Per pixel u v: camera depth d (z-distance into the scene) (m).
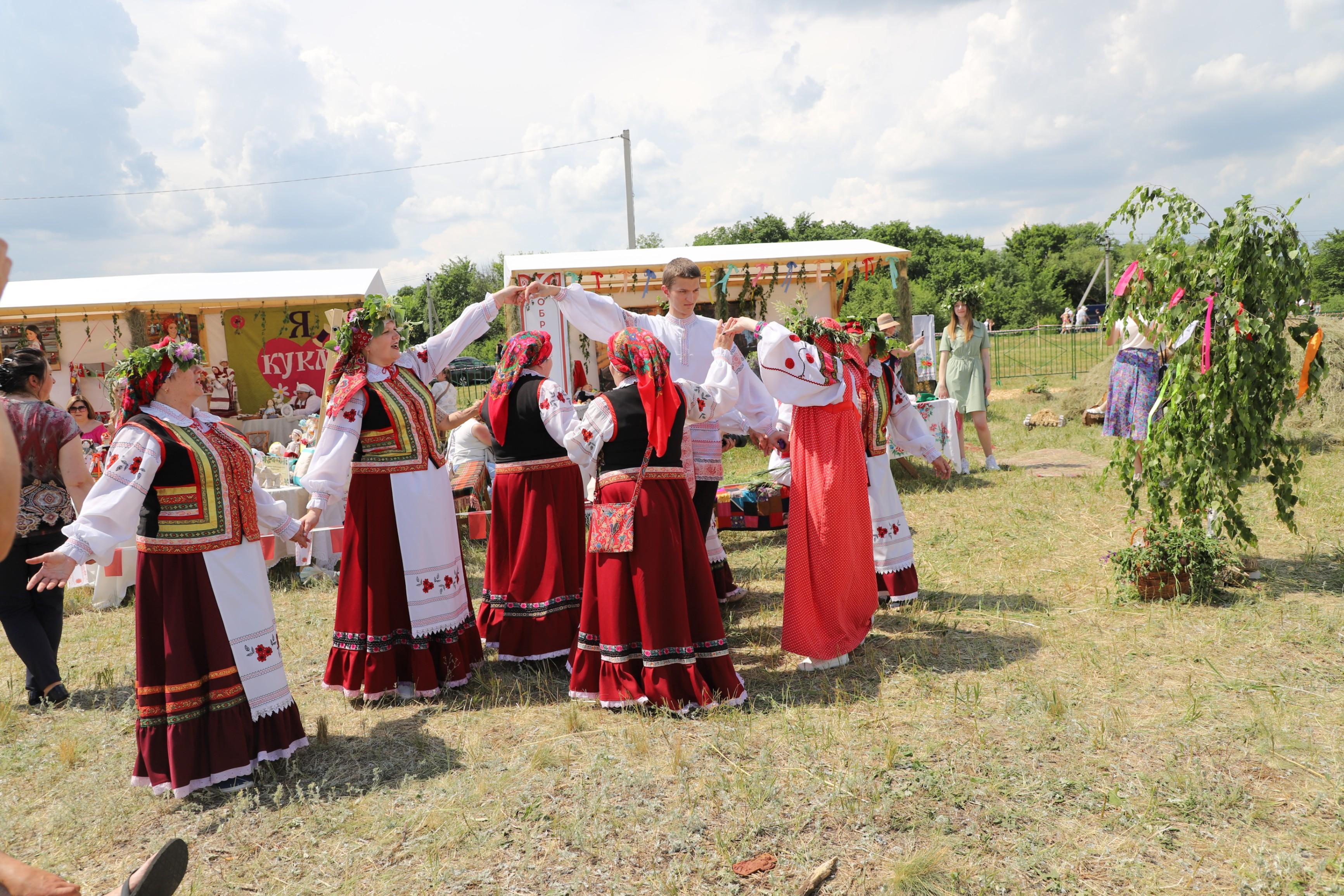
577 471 4.50
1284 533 5.72
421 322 4.35
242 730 3.35
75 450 4.43
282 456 8.85
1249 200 4.66
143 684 3.28
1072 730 3.38
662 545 3.78
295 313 12.34
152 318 11.89
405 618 4.16
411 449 4.09
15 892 1.80
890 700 3.78
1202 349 4.73
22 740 3.97
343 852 2.89
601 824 2.93
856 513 4.20
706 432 4.81
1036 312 50.50
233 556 3.34
